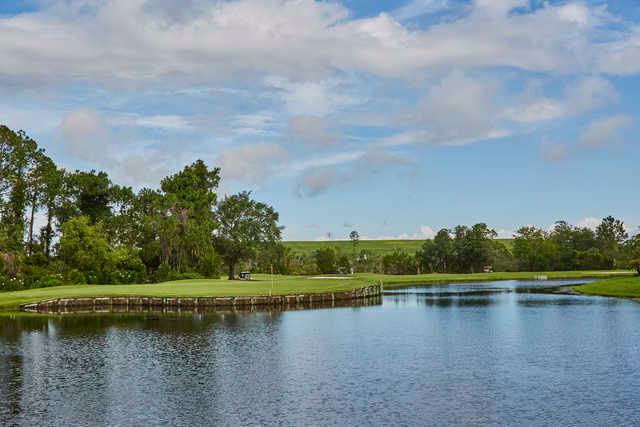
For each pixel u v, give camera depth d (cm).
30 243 11425
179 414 2472
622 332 4484
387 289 10794
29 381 3044
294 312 6475
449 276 15538
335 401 2631
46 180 11438
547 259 19025
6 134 10912
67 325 5294
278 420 2378
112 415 2467
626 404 2538
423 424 2305
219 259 11875
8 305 6725
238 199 12988
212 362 3506
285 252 17175
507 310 6366
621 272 15725
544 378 3012
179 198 12256
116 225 11981
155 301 7100
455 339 4312
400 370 3241
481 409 2489
